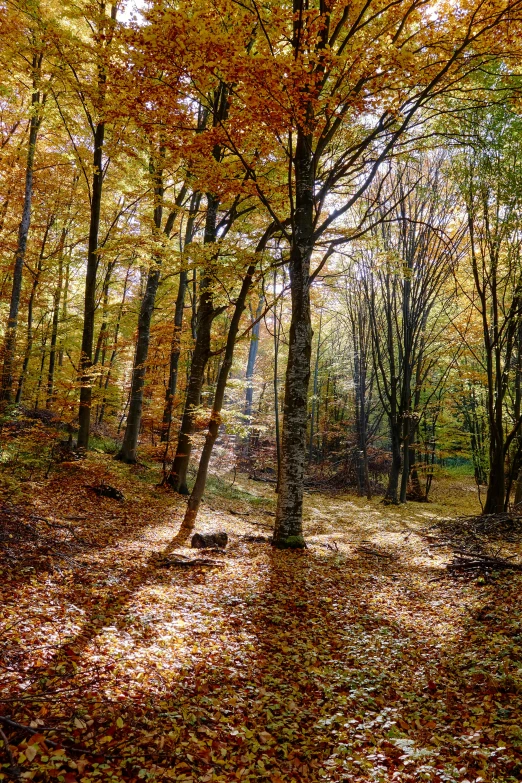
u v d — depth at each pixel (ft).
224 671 16.72
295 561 31.68
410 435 89.15
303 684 16.94
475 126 40.45
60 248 64.34
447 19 28.43
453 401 88.38
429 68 30.83
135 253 42.29
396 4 27.63
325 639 20.92
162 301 87.97
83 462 41.39
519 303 52.49
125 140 36.58
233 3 23.30
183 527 37.93
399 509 70.44
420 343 82.12
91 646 16.47
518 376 60.49
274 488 84.07
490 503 53.21
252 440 102.12
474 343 70.59
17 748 10.90
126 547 29.63
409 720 15.01
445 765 12.28
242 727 13.67
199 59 23.34
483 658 18.49
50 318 82.33
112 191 65.21
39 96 52.19
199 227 65.67
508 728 13.61
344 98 27.12
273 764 12.55
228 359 39.93
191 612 21.39
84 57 38.75
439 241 69.05
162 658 16.72
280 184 37.88
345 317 111.75
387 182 68.59
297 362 35.04
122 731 12.48
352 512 66.44
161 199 42.96
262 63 22.94
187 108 27.78
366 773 12.18
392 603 26.05
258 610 22.94
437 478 110.22
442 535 44.16
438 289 72.59
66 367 62.23
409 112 31.96
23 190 57.47
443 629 22.29
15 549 23.41
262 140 30.91
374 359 83.35
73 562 24.61
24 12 40.78
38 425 40.57
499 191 46.85
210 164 30.89
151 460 60.34
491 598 25.07
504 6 27.02
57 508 33.45
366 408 103.40
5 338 47.06
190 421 51.26
